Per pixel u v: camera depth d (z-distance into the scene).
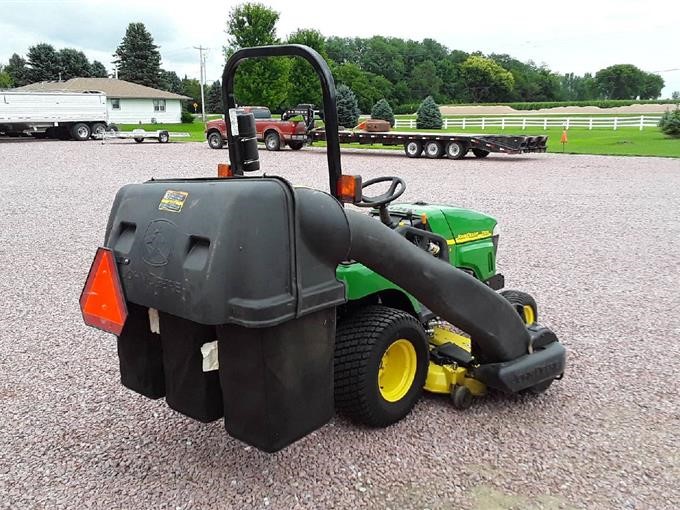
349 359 3.06
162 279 2.48
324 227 2.50
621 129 35.12
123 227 2.76
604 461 3.03
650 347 4.53
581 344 4.59
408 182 13.97
